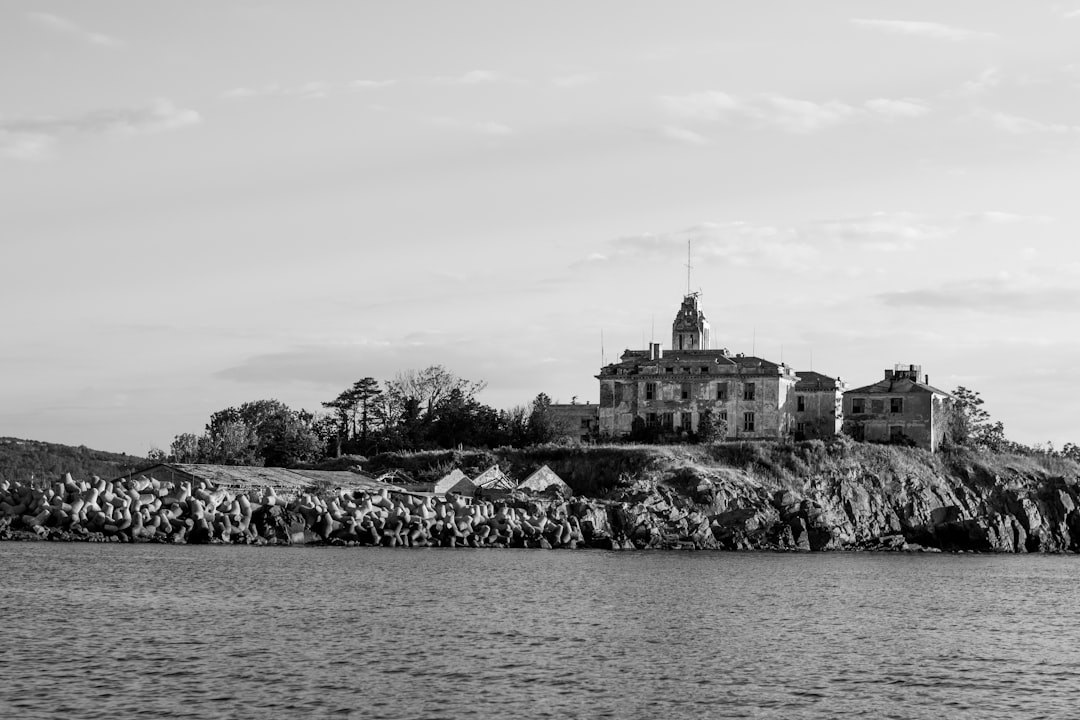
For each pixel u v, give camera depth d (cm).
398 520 14562
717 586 10850
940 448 18812
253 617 8125
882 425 18788
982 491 17975
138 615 8056
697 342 19812
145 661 6606
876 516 17075
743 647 7556
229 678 6269
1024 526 17300
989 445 19912
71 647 6906
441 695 6044
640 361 18825
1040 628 8788
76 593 8925
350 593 9456
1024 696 6350
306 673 6425
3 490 14000
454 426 19900
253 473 15700
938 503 17462
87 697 5828
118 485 14300
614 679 6494
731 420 18325
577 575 11406
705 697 6159
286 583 9944
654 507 15775
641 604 9412
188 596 8988
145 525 13600
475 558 13025
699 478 16488
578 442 18788
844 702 6128
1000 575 12888
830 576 12169
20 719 5456
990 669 7044
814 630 8350
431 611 8619
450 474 16350
